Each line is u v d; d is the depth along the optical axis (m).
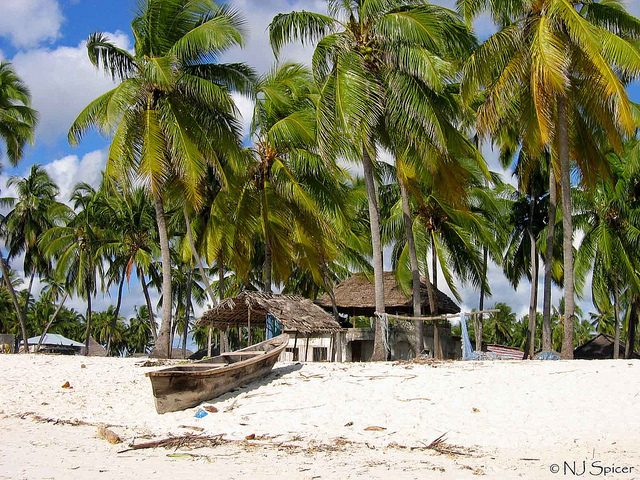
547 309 25.83
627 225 31.80
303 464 10.41
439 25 20.73
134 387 18.36
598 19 21.52
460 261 31.64
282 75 28.77
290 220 28.78
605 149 27.86
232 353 18.72
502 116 21.83
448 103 23.45
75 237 44.69
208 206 31.86
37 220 47.62
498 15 21.80
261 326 27.58
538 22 20.64
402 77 21.50
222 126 25.44
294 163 26.47
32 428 13.73
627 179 30.12
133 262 43.69
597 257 33.75
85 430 13.59
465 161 27.58
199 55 24.75
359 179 39.91
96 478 9.23
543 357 22.28
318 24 22.16
